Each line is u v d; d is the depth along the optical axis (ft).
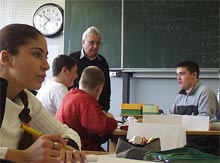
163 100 16.67
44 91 9.45
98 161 3.63
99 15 17.16
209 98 11.73
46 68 3.74
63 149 3.37
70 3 17.48
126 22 16.84
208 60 15.94
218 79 15.94
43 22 17.98
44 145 3.08
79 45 17.25
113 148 9.43
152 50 16.52
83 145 8.20
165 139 5.61
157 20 16.53
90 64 12.87
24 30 3.67
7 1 18.43
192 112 11.90
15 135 3.86
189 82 12.13
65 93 9.30
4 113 3.55
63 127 4.68
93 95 8.62
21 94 4.05
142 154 4.10
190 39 16.16
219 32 15.87
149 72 16.66
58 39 17.90
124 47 16.79
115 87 16.98
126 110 12.69
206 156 3.71
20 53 3.61
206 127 9.41
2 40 3.64
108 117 8.34
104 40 16.99
